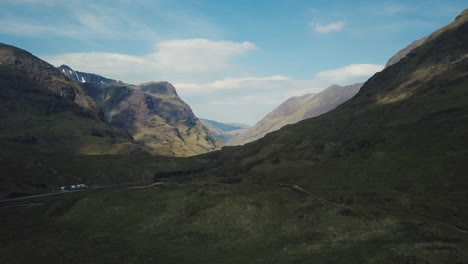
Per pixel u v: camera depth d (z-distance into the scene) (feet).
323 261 247.91
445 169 473.67
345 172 590.14
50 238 353.31
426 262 222.69
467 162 470.80
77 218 432.66
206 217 373.81
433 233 272.72
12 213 491.72
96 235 362.12
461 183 422.00
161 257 287.07
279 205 385.70
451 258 224.94
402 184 472.03
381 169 552.82
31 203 574.56
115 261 278.46
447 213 345.92
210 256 284.20
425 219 310.45
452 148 538.88
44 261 280.72
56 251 306.76
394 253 242.78
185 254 291.79
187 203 421.18
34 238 353.72
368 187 491.72
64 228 398.62
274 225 342.23
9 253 302.45
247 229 342.03
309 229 317.63
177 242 326.03
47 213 480.23
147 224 385.91
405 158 568.41
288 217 352.69
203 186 479.41
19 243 334.44
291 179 621.31
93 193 498.28
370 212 328.29
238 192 432.66
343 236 292.20
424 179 465.06
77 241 340.59
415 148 597.93
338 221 318.86
